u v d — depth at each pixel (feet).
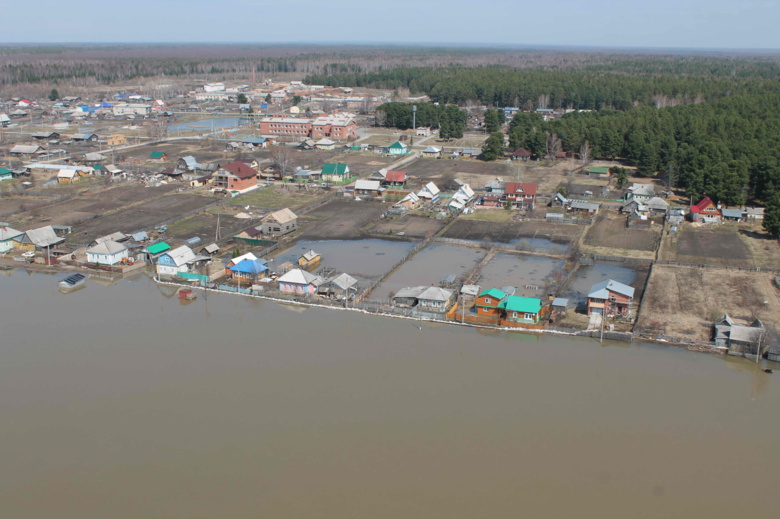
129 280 259.39
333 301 235.20
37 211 351.87
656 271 270.26
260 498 134.62
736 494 137.49
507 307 218.59
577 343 207.41
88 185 415.64
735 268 271.90
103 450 149.69
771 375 187.21
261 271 253.65
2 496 134.51
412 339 207.92
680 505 134.00
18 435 154.51
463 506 132.87
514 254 294.46
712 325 216.95
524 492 137.28
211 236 310.45
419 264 278.46
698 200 388.16
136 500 133.69
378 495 135.74
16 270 266.77
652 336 207.72
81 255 278.67
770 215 322.96
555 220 351.25
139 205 369.50
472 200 390.01
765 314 225.35
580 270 273.75
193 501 133.59
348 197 400.88
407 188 422.00
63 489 136.98
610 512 131.75
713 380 184.24
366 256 287.69
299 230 327.26
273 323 218.38
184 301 237.45
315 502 133.49
